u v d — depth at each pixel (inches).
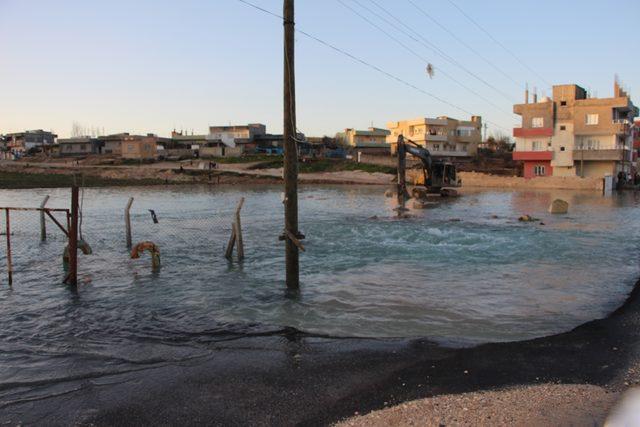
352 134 4687.5
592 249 722.8
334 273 572.4
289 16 438.9
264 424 225.5
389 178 3021.7
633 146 3255.4
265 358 309.0
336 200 1813.5
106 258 685.9
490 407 232.2
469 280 531.8
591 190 2448.3
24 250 757.3
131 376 286.2
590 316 395.9
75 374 292.2
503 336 348.8
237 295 479.2
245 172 3154.5
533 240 808.9
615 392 245.4
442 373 275.7
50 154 4411.9
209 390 263.0
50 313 428.8
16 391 270.7
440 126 3922.2
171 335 364.2
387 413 229.8
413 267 604.7
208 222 1115.9
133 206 1530.5
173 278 559.5
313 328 373.4
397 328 371.2
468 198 1903.3
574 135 2746.1
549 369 277.0
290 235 484.4
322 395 252.8
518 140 2878.9
